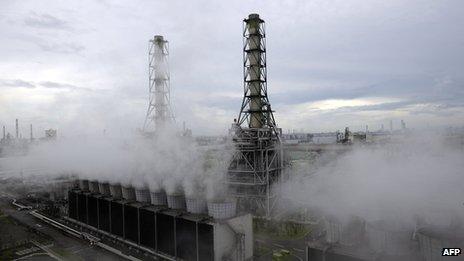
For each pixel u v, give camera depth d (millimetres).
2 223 76750
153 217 55969
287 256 51969
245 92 78375
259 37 78062
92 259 54656
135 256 55188
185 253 50562
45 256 56188
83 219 72688
